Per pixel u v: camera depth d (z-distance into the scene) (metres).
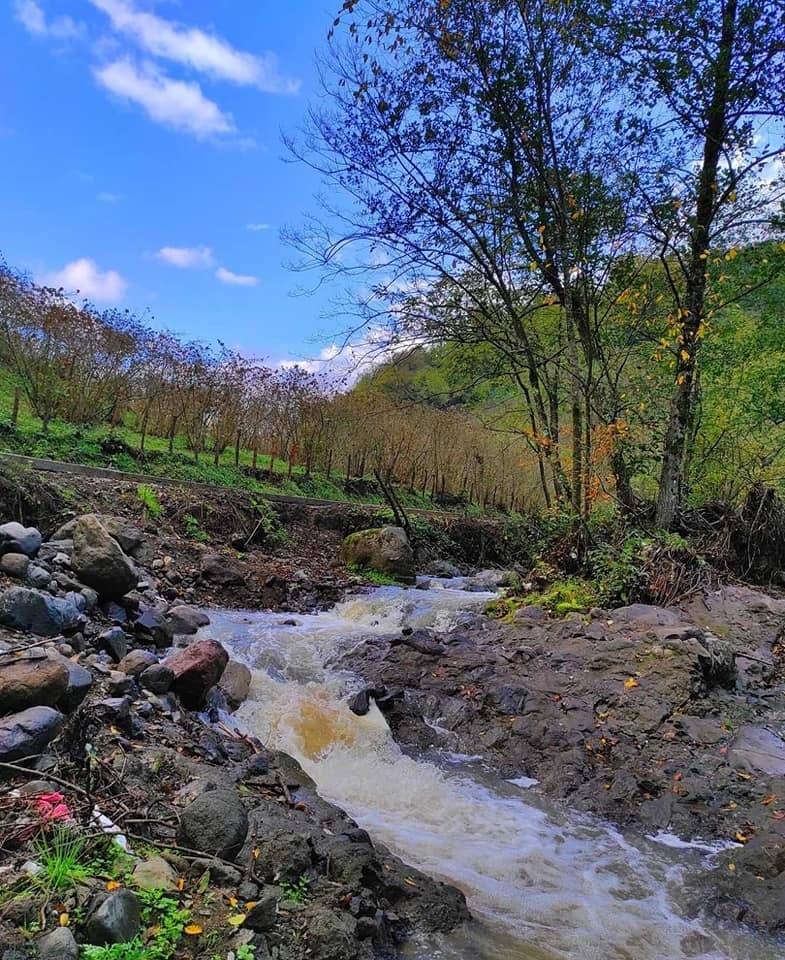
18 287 12.15
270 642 7.80
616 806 5.10
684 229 9.73
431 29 9.89
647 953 3.54
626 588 8.84
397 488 19.69
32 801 3.03
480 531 16.97
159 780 3.77
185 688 5.40
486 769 5.80
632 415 10.79
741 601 8.52
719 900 4.00
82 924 2.40
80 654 5.31
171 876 2.85
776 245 9.73
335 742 5.92
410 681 7.07
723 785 5.17
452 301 11.60
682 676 6.48
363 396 16.67
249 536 11.59
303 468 17.47
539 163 10.34
